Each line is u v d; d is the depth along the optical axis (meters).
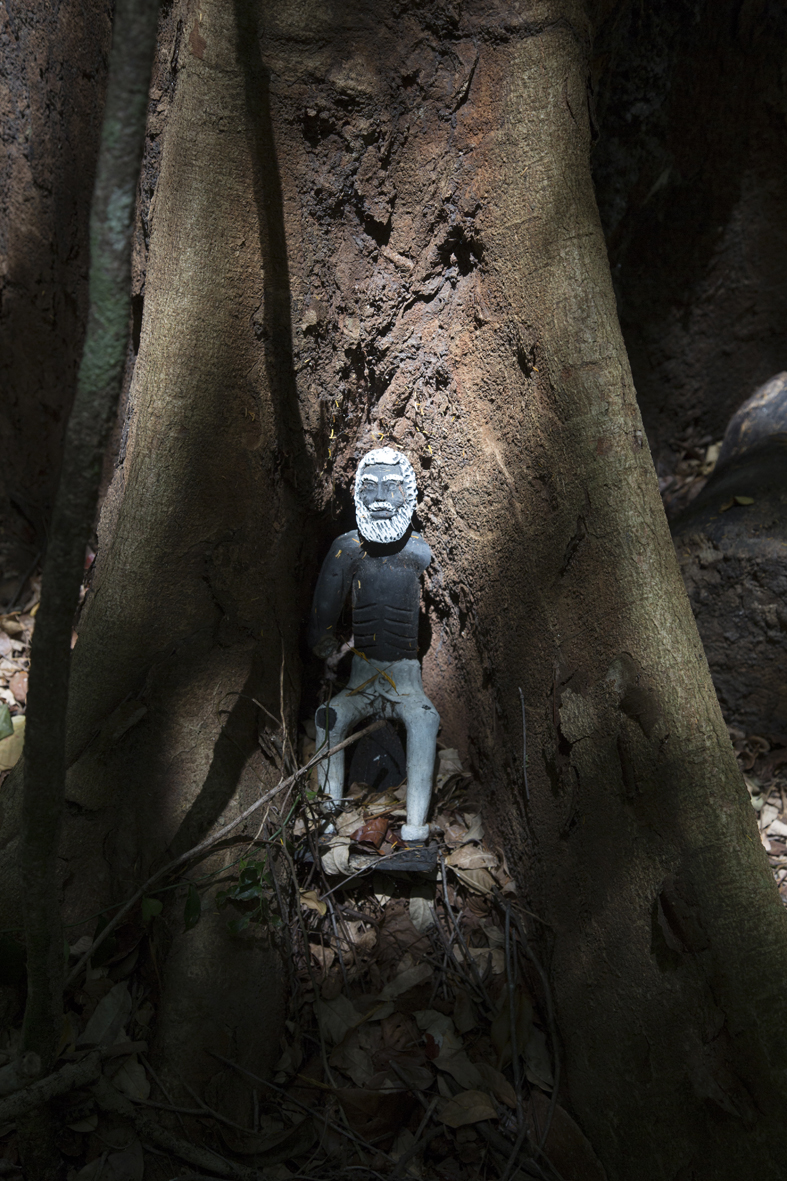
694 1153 2.06
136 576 2.54
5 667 3.55
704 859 2.16
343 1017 2.42
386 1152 2.20
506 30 2.36
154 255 2.52
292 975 2.47
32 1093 1.90
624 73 3.28
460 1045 2.39
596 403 2.38
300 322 2.67
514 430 2.60
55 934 1.73
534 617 2.55
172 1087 2.15
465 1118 2.21
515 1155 2.12
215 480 2.60
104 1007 2.23
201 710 2.55
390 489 2.83
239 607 2.66
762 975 2.07
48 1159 2.00
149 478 2.54
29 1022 1.86
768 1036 2.03
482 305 2.64
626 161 3.56
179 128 2.41
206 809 2.47
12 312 3.88
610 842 2.30
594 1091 2.22
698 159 3.66
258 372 2.65
